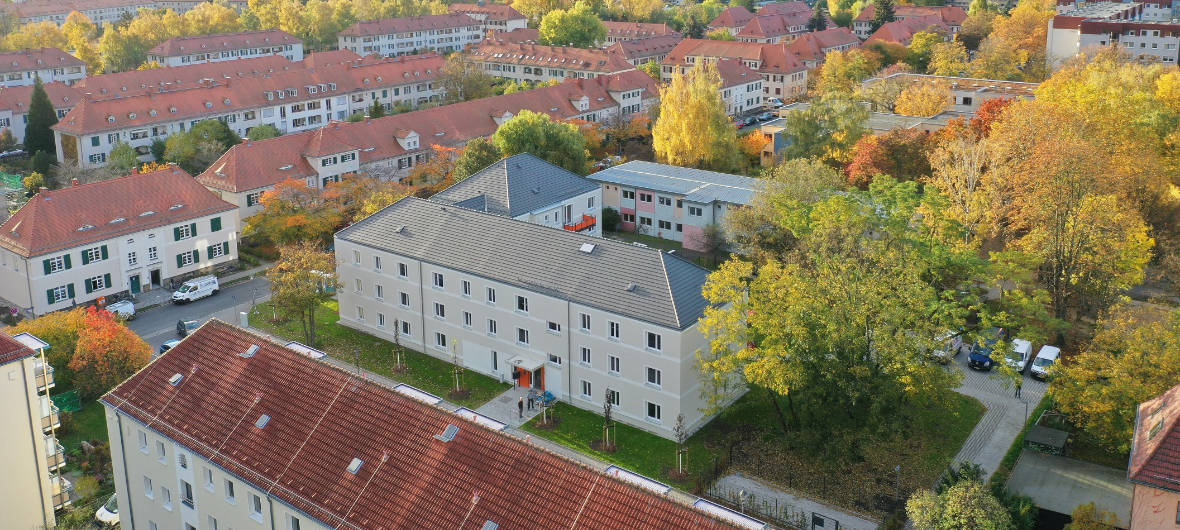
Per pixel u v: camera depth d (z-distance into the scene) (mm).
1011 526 57406
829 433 70500
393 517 52812
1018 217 96125
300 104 189875
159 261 112562
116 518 70562
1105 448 73812
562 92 181625
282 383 62000
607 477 49781
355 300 100438
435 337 94188
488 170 112625
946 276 92312
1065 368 70750
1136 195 104250
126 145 157000
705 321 71250
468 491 52125
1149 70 146500
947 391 75500
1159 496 49531
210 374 64875
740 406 81312
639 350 78438
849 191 96000
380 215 99938
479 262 89250
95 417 83375
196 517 63594
